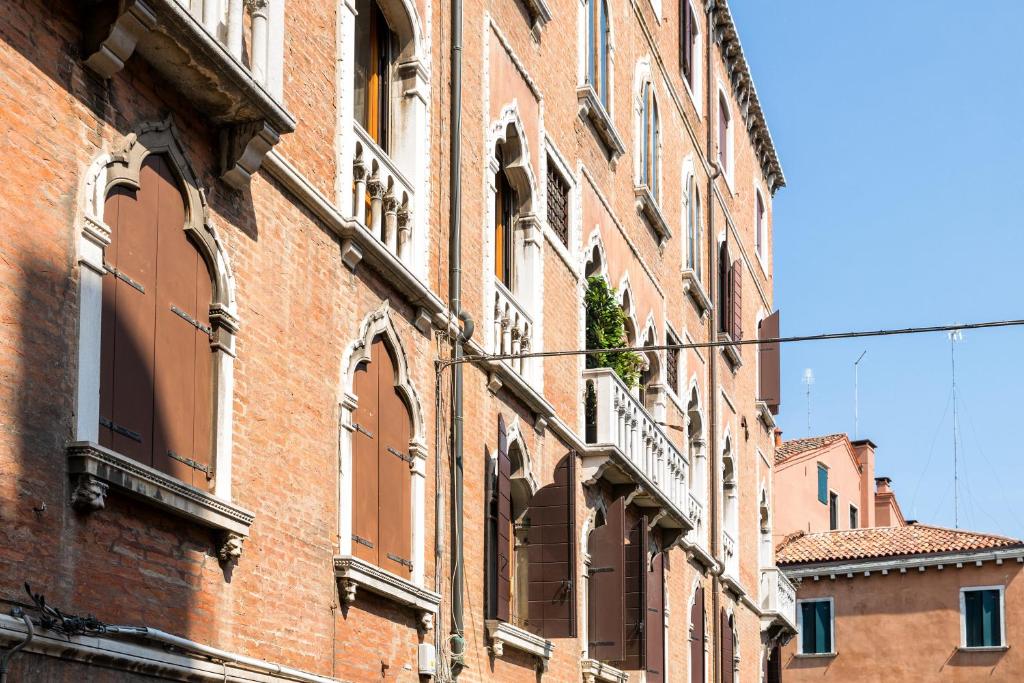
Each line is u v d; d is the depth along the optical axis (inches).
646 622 820.0
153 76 412.5
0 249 342.0
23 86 354.9
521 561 733.9
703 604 1133.7
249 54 454.6
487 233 688.4
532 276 754.2
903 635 1627.7
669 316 1077.1
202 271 434.6
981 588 1595.7
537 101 780.0
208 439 431.2
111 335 385.7
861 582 1668.3
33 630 334.6
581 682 794.2
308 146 505.7
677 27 1161.4
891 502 2197.3
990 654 1573.6
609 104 932.0
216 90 423.5
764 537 1475.1
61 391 359.3
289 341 482.3
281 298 478.6
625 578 807.7
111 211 390.0
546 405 743.1
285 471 472.4
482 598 649.6
